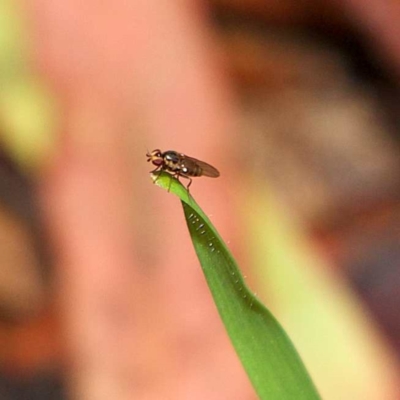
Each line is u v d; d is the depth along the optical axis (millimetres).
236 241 168
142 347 160
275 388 124
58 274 164
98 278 162
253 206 172
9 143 178
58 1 174
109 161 167
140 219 164
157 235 163
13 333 181
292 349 124
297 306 171
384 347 173
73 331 161
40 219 190
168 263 162
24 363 179
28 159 177
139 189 165
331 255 192
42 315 182
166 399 158
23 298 184
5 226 189
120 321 161
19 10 175
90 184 166
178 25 175
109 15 174
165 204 164
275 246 171
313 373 170
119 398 158
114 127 169
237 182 169
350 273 189
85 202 165
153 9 175
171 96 171
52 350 180
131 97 171
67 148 168
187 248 162
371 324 174
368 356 171
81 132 169
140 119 170
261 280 170
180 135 170
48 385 178
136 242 163
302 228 185
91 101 171
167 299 161
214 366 159
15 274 185
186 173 150
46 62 173
